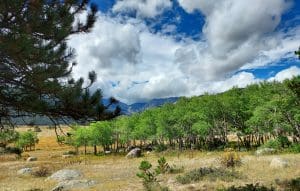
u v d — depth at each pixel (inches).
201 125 3538.4
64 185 1092.5
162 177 1168.2
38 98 367.9
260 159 1616.6
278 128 2817.4
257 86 4133.9
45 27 354.9
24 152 4416.8
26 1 345.4
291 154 1910.7
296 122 2556.6
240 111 3516.2
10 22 348.5
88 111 384.8
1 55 345.1
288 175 1037.2
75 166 2021.4
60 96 367.2
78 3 417.4
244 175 1060.5
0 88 360.8
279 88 2470.5
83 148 5329.7
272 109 2669.8
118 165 2012.8
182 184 977.5
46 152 4382.4
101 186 1068.5
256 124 3026.6
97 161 2490.2
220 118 3681.1
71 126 404.8
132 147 4446.4
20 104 362.6
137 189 955.3
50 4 386.0
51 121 393.1
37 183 1290.6
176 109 4005.9
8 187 1230.3
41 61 355.9
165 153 2819.9
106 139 3951.8
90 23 422.3
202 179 1012.5
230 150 2999.5
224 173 1053.2
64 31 370.9
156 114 4404.5
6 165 2224.4
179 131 3823.8
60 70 369.4
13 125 386.0
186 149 3452.3
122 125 4392.2
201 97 4330.7
